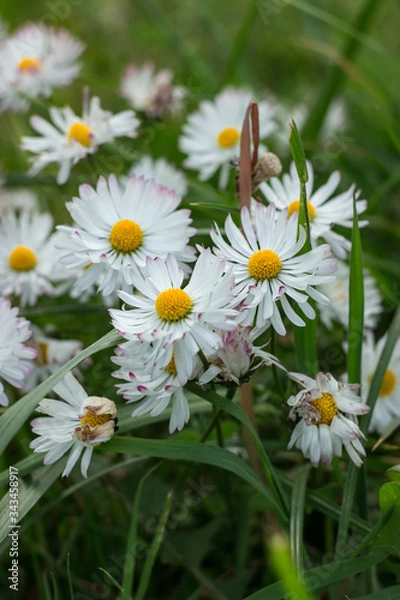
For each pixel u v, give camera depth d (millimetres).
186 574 358
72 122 393
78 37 676
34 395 312
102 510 368
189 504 370
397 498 317
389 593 312
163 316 308
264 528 361
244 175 349
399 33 708
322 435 321
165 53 668
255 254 322
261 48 688
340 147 490
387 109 503
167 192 340
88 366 395
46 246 397
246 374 314
